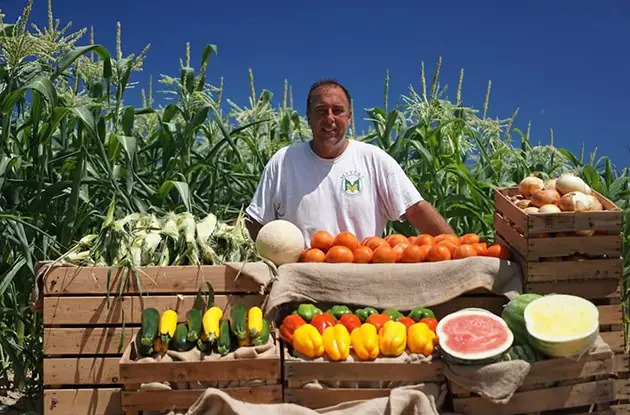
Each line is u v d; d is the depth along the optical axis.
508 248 1.94
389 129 2.99
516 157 3.26
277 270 1.88
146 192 2.67
